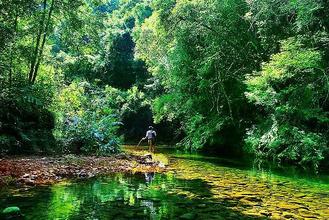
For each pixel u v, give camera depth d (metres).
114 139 17.16
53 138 15.62
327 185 9.71
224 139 20.77
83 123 16.55
